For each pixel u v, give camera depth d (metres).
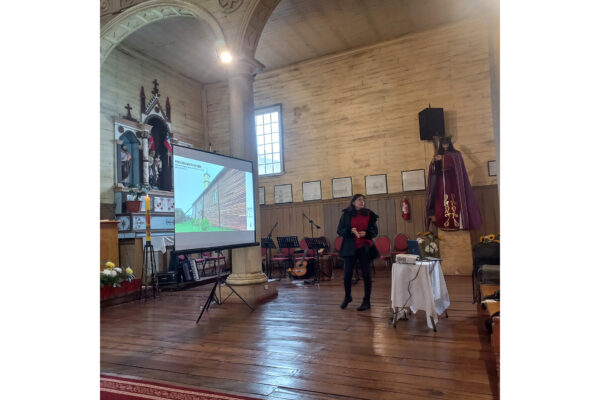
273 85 11.09
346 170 10.20
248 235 6.09
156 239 9.17
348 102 10.24
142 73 9.95
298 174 10.71
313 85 10.64
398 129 9.70
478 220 8.27
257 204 6.47
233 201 5.82
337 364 3.13
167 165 10.39
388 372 2.92
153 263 7.38
